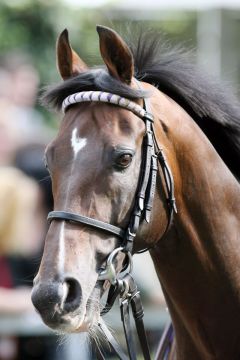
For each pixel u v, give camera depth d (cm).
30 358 1007
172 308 609
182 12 1733
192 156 589
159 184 569
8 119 1140
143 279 1036
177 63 616
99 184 543
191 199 588
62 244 533
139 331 595
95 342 583
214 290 594
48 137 1241
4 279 979
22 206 974
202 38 1639
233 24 1630
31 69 1434
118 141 548
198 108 611
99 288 546
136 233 559
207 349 600
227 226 599
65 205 541
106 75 568
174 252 590
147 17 1686
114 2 1780
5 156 1095
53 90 579
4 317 979
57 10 1714
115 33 560
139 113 564
